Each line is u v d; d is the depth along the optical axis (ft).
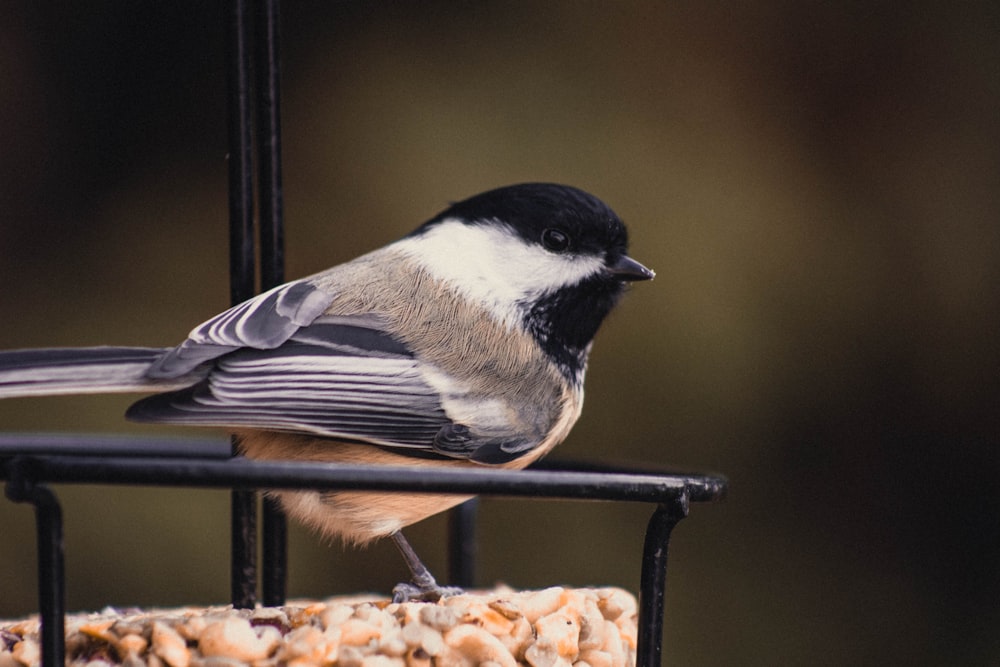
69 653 11.16
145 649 11.10
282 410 15.26
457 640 11.60
